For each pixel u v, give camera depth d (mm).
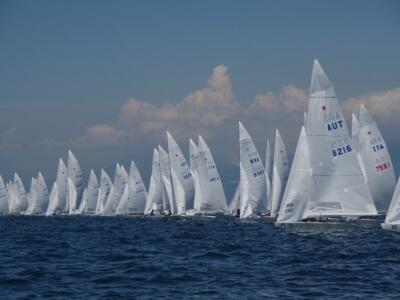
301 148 82938
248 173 133375
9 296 40031
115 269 51375
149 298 39031
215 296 39406
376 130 96625
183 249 68625
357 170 83125
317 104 82625
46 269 51594
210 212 147625
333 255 58719
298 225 83062
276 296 39094
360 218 85688
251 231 99812
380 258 56219
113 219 176250
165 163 169500
